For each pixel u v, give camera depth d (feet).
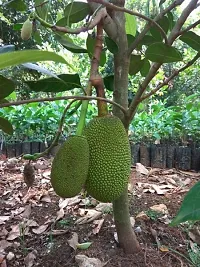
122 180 2.62
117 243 4.63
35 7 3.73
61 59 1.73
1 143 10.32
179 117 10.32
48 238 5.17
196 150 9.07
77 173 2.46
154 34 3.68
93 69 2.66
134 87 11.94
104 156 2.55
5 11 13.39
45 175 8.11
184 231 5.04
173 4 3.02
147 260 4.32
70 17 3.86
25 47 15.84
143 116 10.96
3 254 4.94
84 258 4.36
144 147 9.34
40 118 10.59
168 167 9.22
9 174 8.53
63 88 2.82
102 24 2.64
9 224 5.77
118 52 3.40
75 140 2.54
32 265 4.62
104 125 2.63
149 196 6.49
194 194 1.22
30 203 6.56
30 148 10.33
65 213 5.90
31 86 2.77
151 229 4.97
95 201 6.14
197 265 4.35
